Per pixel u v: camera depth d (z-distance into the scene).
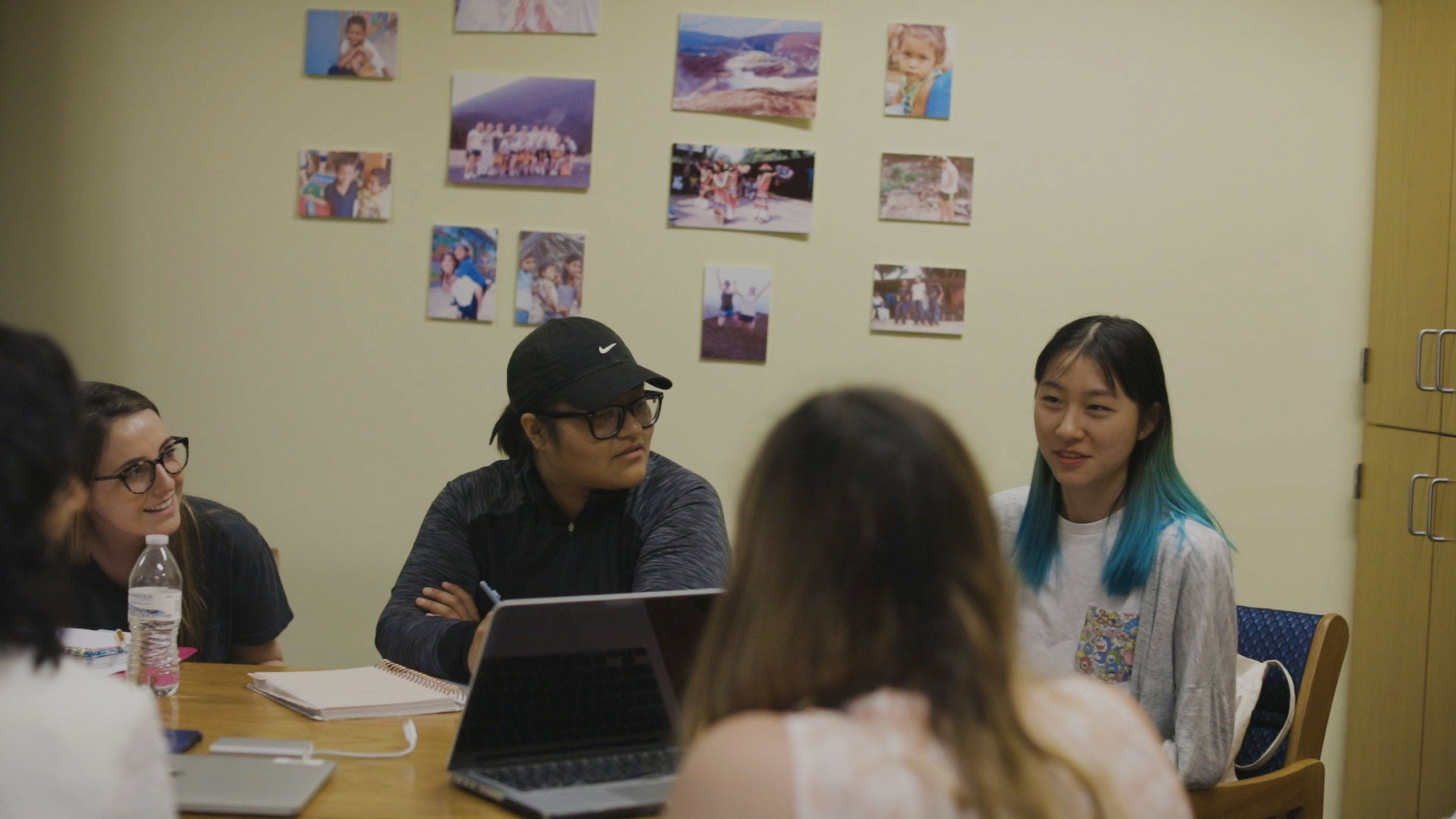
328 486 3.40
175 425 3.42
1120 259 3.32
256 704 1.77
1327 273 3.31
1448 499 2.71
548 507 2.23
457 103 3.36
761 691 0.87
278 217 3.40
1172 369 3.32
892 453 0.86
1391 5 3.21
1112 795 0.85
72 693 1.00
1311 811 2.08
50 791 0.95
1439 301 2.82
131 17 3.40
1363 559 3.24
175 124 3.40
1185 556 1.97
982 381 3.33
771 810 0.78
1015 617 0.89
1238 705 2.11
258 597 2.33
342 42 3.38
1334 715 3.33
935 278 3.32
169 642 1.81
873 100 3.33
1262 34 3.31
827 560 0.85
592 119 3.35
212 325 3.41
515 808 1.35
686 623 1.56
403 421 3.39
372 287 3.39
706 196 3.33
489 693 1.45
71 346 3.42
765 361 3.33
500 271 3.37
